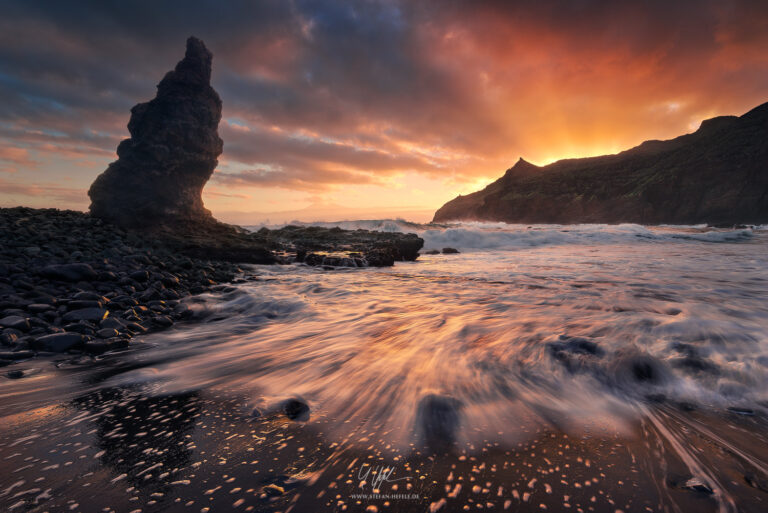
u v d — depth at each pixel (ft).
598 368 10.21
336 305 20.65
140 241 34.09
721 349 11.02
